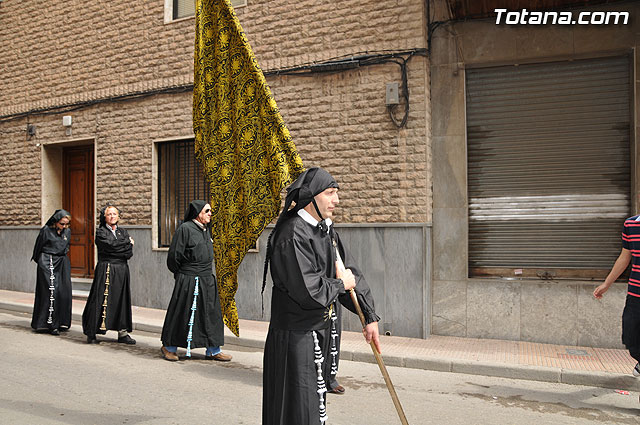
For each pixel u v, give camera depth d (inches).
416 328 310.0
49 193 483.2
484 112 318.3
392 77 322.7
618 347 283.0
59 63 464.4
